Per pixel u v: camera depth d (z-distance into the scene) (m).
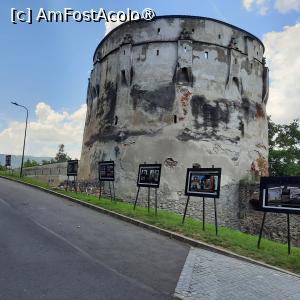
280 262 9.79
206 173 13.37
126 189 28.45
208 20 30.22
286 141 43.66
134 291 6.89
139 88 29.80
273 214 25.77
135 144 28.98
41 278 7.18
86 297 6.41
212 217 27.73
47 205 16.89
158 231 12.70
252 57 32.31
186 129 28.39
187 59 29.11
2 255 8.45
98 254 9.19
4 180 32.16
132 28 31.14
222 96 29.73
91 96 36.75
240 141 30.09
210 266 9.03
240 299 6.99
